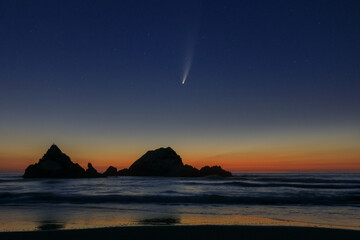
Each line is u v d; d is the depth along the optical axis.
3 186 28.92
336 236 6.00
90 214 10.15
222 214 10.23
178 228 6.65
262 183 34.19
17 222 8.33
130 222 8.38
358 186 27.19
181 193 20.02
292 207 12.47
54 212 10.65
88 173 61.47
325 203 14.09
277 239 5.80
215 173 78.88
